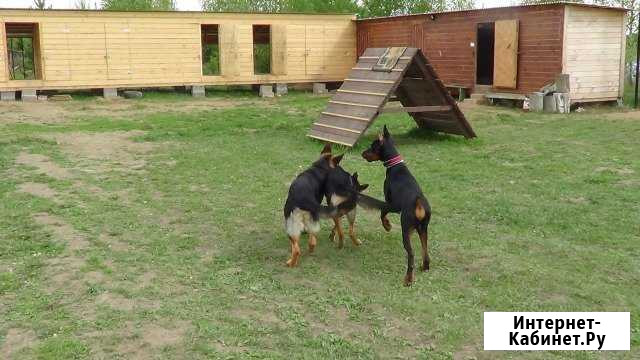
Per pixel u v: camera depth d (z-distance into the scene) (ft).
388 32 83.66
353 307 17.33
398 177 20.47
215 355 14.66
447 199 28.30
